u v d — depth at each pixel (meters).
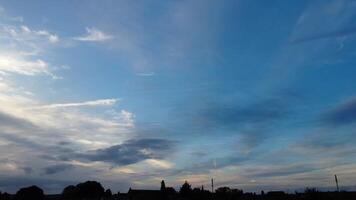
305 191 112.62
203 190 133.00
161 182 135.88
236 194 132.62
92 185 147.12
